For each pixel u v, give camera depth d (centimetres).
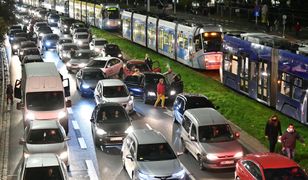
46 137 2141
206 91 3503
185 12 8669
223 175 2052
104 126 2381
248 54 3281
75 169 2103
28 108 2544
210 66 4128
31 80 2638
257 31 5738
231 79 3541
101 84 3061
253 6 7319
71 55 4456
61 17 7919
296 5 6525
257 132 2572
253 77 3219
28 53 4666
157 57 4931
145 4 10219
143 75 3416
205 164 2070
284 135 2056
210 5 8356
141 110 3117
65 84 3822
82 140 2503
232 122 2783
